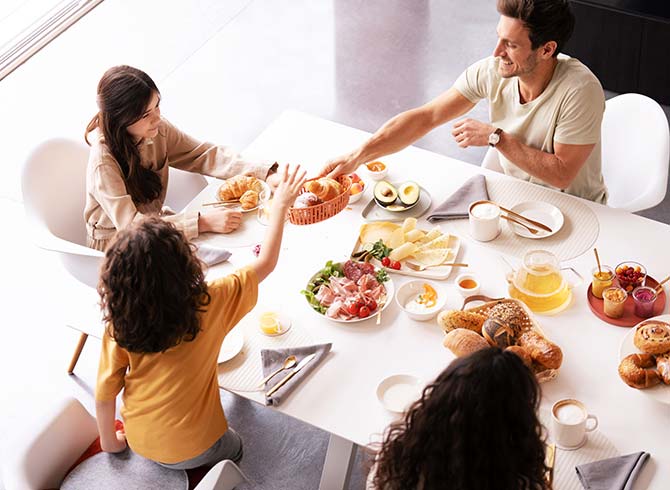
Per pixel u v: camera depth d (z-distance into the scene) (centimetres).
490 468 147
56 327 331
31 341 327
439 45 458
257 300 230
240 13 498
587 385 206
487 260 241
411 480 154
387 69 446
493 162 294
